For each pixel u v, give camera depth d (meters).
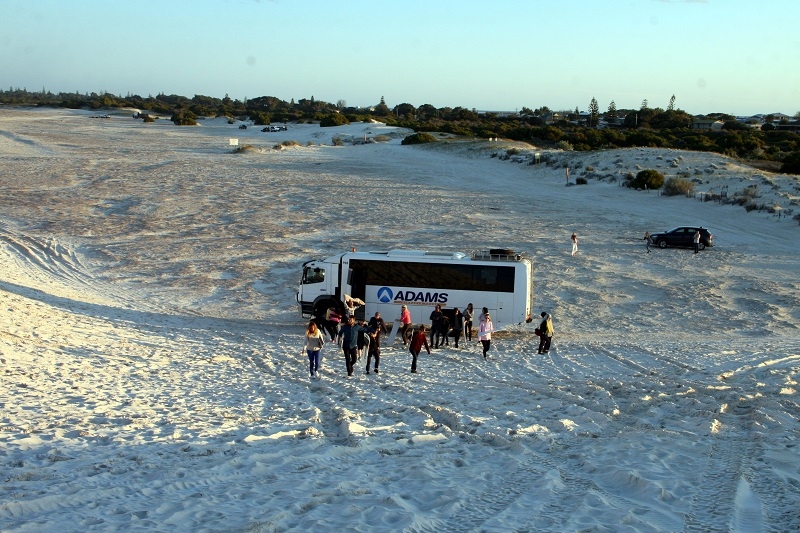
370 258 26.98
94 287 32.84
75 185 65.69
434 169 88.56
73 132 137.00
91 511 8.02
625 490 9.05
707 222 52.97
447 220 52.41
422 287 26.70
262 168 84.75
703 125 177.88
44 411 13.55
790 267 38.88
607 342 24.58
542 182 77.38
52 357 19.34
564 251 42.00
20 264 36.12
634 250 42.78
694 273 37.09
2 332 21.12
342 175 80.06
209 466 10.05
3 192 60.00
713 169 72.62
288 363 20.92
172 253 40.09
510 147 105.12
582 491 8.96
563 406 14.71
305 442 11.59
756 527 7.55
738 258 40.97
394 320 26.78
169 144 119.62
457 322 24.44
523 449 11.06
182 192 63.12
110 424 12.66
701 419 12.98
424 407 14.88
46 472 9.59
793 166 74.31
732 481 9.21
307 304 27.42
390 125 164.25
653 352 22.44
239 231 46.56
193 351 22.20
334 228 48.25
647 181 67.38
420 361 21.92
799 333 26.48
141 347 22.17
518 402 15.55
